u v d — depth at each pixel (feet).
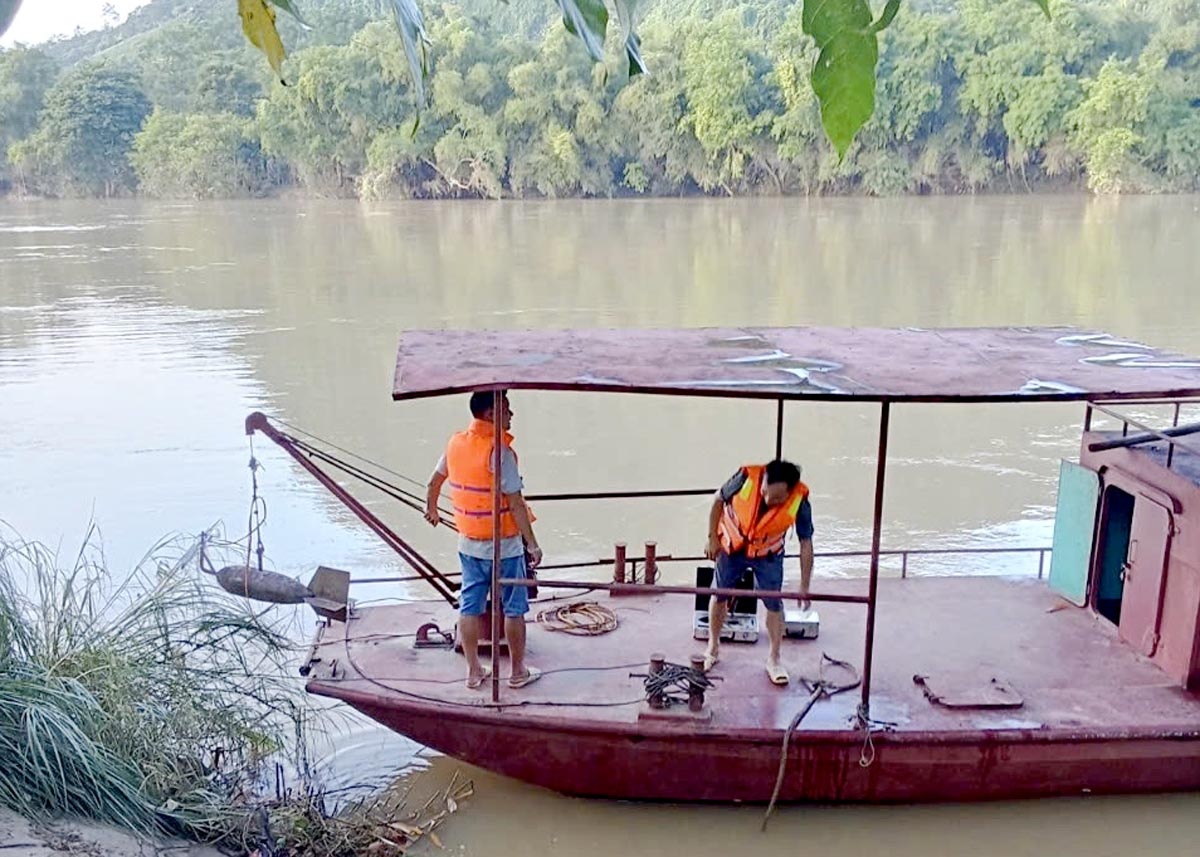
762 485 20.79
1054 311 92.02
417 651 22.68
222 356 72.54
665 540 38.88
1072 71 215.92
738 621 23.03
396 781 22.40
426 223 182.80
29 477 45.65
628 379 19.65
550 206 214.07
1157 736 19.60
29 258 134.72
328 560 37.27
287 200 242.78
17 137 260.21
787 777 20.07
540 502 42.68
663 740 19.72
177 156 241.96
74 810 18.33
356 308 95.55
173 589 22.84
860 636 23.39
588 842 20.12
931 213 189.16
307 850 19.72
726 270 120.16
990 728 19.62
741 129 213.87
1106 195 214.48
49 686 19.42
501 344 23.07
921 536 39.19
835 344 23.31
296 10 5.78
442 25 229.66
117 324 86.12
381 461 48.96
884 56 209.05
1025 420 54.49
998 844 19.80
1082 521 24.71
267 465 47.55
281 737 22.50
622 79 220.02
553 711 20.11
